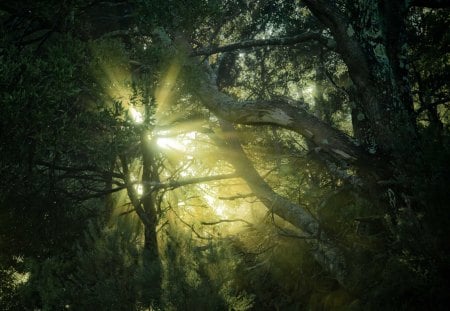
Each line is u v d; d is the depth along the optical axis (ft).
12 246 32.07
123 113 21.93
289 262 29.22
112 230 26.04
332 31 20.21
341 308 23.59
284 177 34.24
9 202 29.45
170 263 22.98
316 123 20.02
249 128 38.22
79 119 22.85
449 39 30.35
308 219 27.84
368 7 19.27
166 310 21.56
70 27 24.45
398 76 19.63
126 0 26.32
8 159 21.53
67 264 29.66
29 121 18.84
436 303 15.17
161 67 24.07
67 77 19.24
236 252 30.94
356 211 24.14
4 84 17.88
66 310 24.13
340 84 50.03
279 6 43.86
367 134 23.39
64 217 33.32
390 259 17.38
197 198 37.42
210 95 23.68
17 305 29.17
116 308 23.11
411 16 34.96
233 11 44.39
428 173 15.75
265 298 29.09
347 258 23.62
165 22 23.21
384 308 16.69
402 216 16.62
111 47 23.07
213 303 21.48
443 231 14.70
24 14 22.88
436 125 16.33
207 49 25.80
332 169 27.81
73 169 31.22
